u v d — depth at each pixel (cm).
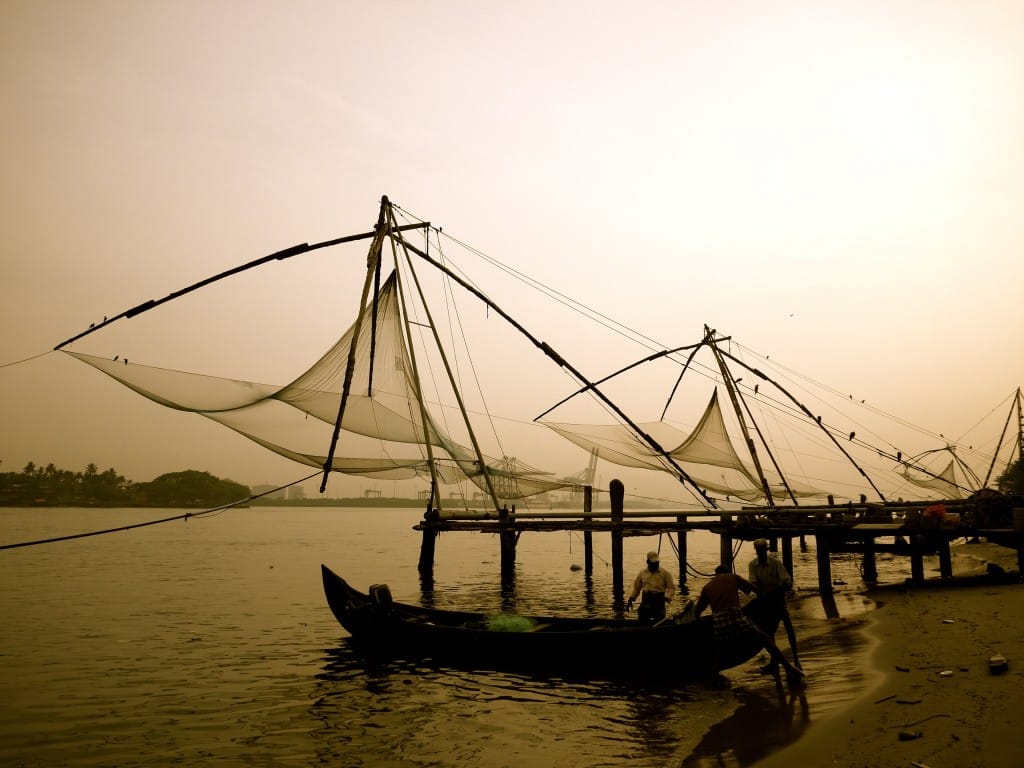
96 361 1464
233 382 1648
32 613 1900
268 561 3744
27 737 890
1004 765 595
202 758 817
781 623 1553
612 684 1129
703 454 3052
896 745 677
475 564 3712
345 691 1109
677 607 2045
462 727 923
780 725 813
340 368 2045
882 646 1140
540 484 3231
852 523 2098
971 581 1897
